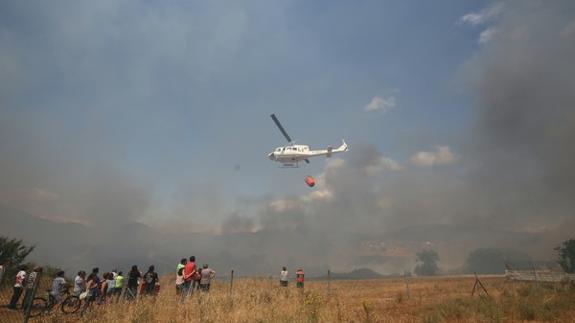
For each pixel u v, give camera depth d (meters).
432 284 31.47
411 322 11.59
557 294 17.02
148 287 17.33
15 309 14.47
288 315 10.98
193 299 14.21
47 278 22.94
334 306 13.70
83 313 13.03
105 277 16.89
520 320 11.84
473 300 15.44
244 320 10.71
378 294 22.25
